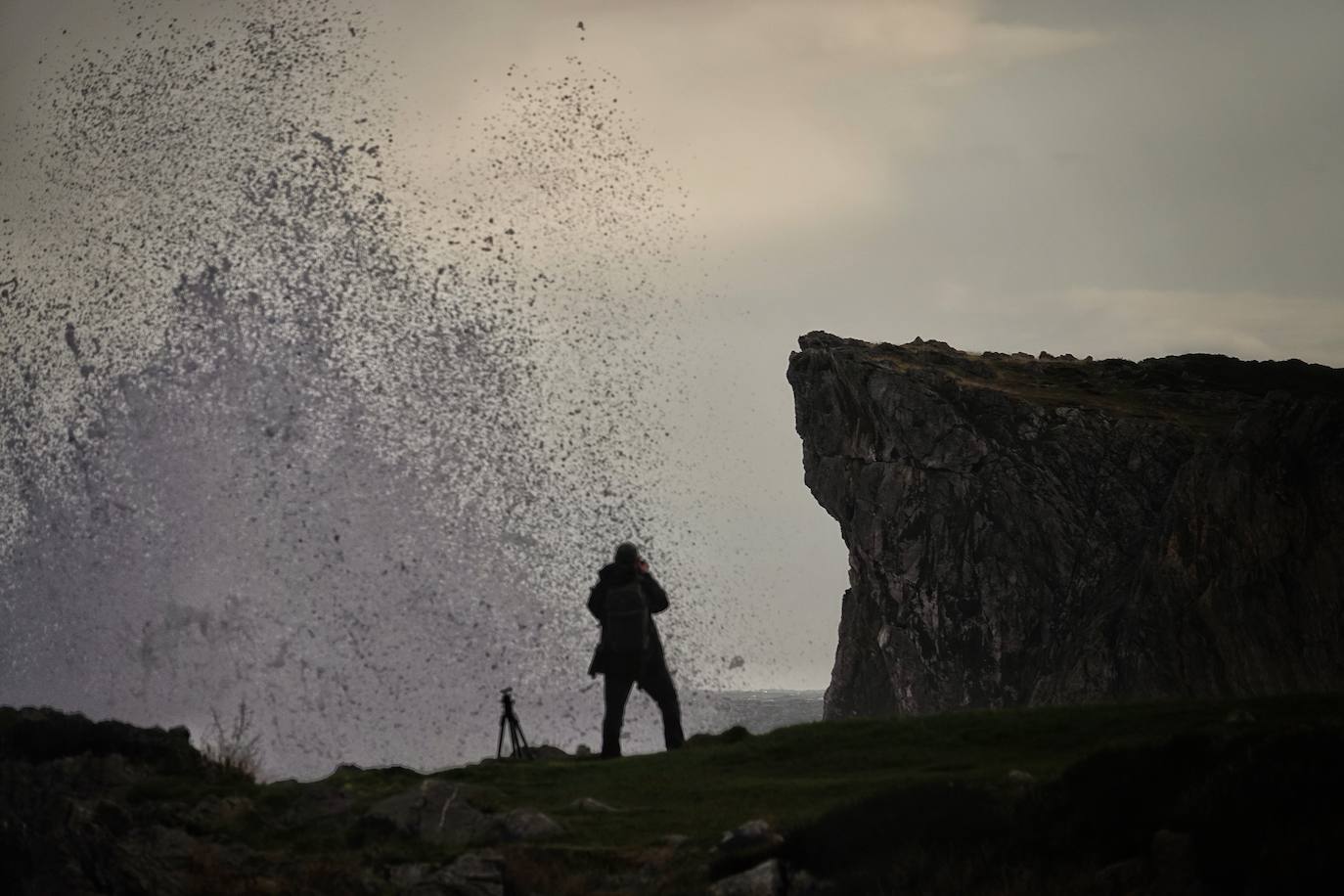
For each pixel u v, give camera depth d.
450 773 92.06
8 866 77.69
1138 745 68.50
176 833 78.69
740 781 84.00
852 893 61.62
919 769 82.56
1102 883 58.19
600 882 68.00
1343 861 54.28
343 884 70.56
